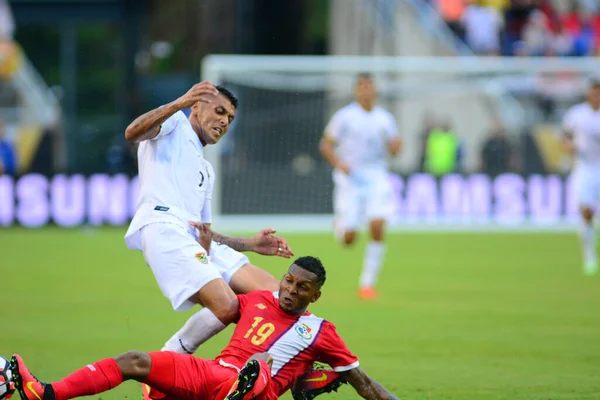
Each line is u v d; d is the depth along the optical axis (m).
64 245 60.84
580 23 89.50
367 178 43.56
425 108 80.44
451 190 71.44
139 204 22.48
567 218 72.19
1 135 70.44
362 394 20.80
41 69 118.50
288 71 75.25
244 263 23.53
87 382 18.45
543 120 79.75
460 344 31.03
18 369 18.17
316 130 75.69
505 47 89.56
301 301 20.34
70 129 87.12
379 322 35.22
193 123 22.95
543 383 25.39
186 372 19.09
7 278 46.91
